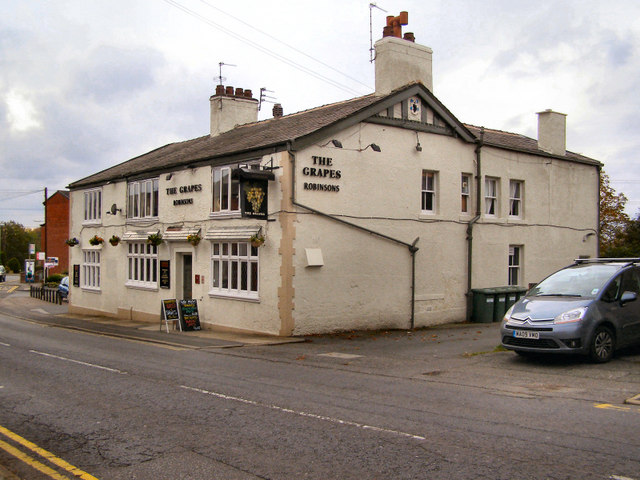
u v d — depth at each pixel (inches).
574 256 930.1
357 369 418.6
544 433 242.5
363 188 663.8
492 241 806.5
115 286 944.9
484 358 443.5
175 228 788.6
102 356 498.0
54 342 609.9
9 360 471.8
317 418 274.4
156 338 637.9
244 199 599.8
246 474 203.8
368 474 200.1
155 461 220.2
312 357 482.6
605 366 390.6
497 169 814.5
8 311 1147.3
